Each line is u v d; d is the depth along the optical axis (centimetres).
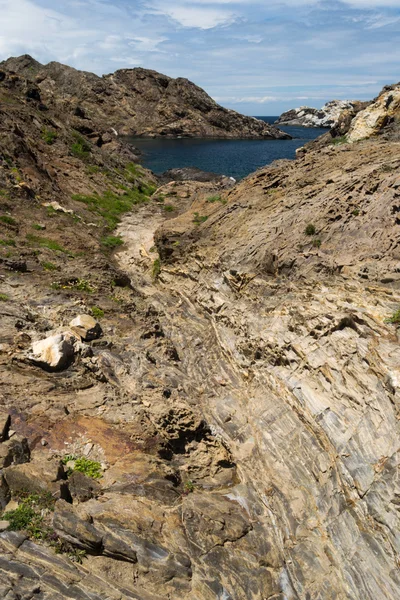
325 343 1451
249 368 1738
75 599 767
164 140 12331
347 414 1203
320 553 1023
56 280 2178
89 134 6712
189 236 2808
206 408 1611
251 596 937
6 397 1259
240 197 2997
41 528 873
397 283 1580
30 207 3350
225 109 13550
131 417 1304
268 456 1331
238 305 2127
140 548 915
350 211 2123
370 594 908
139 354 1705
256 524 1123
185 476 1237
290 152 9694
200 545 1001
